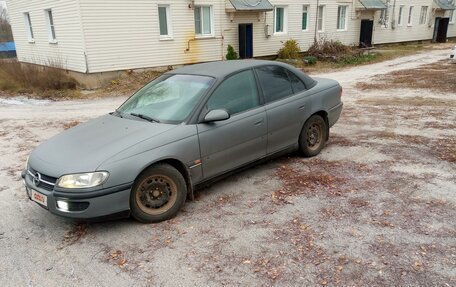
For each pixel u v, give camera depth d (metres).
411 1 31.55
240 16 19.73
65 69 16.95
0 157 6.63
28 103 12.80
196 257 3.42
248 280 3.08
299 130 5.57
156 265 3.33
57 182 3.64
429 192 4.54
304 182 4.94
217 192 4.75
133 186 3.86
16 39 22.31
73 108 11.62
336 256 3.34
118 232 3.90
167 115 4.43
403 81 14.25
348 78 16.05
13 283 3.16
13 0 20.92
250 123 4.78
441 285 2.92
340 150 6.21
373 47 28.59
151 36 16.75
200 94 4.48
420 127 7.58
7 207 4.59
